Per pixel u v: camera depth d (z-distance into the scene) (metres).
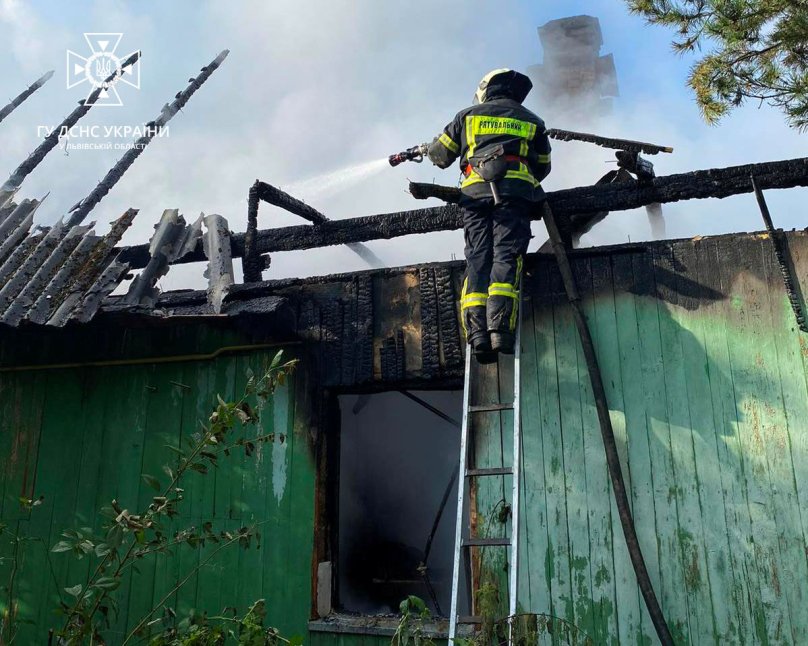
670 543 3.78
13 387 5.31
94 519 4.81
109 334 5.18
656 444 3.92
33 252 4.98
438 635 3.96
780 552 3.61
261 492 4.53
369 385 4.56
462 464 3.72
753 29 5.48
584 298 4.25
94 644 3.13
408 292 4.61
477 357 3.98
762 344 3.88
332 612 4.29
